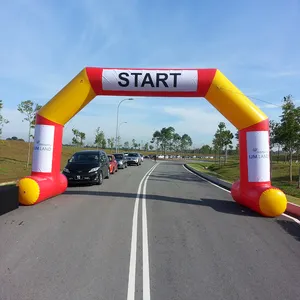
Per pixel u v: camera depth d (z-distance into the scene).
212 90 9.80
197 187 14.92
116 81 10.02
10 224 6.80
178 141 108.06
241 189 9.53
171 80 9.87
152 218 7.71
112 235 6.13
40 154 9.95
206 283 4.04
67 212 8.15
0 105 20.14
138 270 4.41
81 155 15.55
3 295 3.58
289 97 16.81
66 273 4.24
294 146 17.56
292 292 3.83
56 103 10.09
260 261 4.89
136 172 24.53
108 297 3.60
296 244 5.84
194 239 6.01
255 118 9.37
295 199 11.37
